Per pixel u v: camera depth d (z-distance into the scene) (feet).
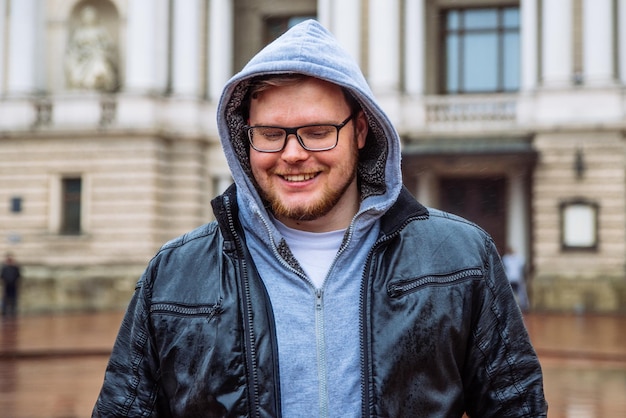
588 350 53.16
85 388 41.55
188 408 9.36
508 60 93.40
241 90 9.86
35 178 91.97
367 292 9.53
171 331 9.60
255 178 10.01
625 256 84.02
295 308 9.56
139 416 9.82
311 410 9.23
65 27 95.81
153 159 90.07
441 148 87.66
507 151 85.20
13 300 84.43
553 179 85.66
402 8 92.32
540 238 85.87
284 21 100.37
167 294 9.78
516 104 89.20
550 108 85.87
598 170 84.74
